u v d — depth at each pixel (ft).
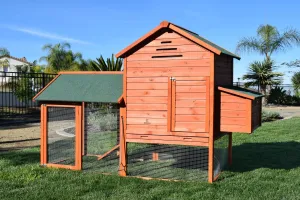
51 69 104.17
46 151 23.71
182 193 17.72
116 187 18.83
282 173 22.11
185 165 24.06
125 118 21.25
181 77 19.92
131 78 21.04
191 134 19.80
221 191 18.11
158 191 17.99
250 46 108.27
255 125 21.09
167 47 20.20
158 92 20.45
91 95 22.29
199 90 19.60
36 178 20.45
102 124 35.45
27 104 73.15
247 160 26.22
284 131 41.83
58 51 109.60
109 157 26.53
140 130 20.89
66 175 21.13
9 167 23.03
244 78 100.48
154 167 23.48
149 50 20.61
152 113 20.61
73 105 22.74
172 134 20.15
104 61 50.14
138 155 26.71
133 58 20.97
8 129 45.19
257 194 17.58
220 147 30.12
